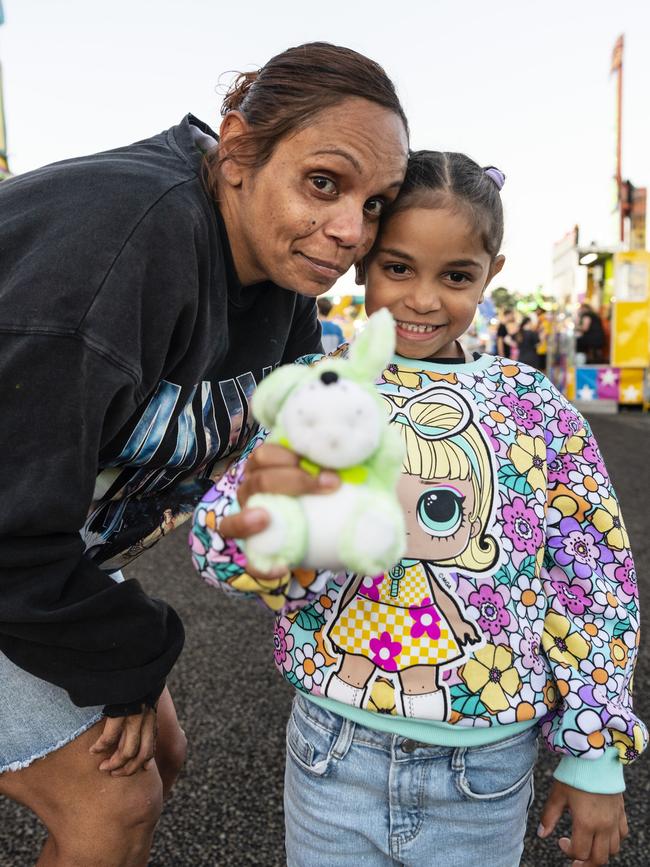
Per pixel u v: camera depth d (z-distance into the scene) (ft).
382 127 3.42
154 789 3.85
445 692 3.34
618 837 3.68
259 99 3.53
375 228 3.74
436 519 3.52
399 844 3.52
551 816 3.79
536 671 3.55
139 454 3.81
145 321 3.36
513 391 4.01
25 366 3.12
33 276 3.18
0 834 5.88
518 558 3.60
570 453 3.98
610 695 3.63
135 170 3.54
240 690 8.11
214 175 3.78
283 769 6.74
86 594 3.37
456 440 3.69
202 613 10.18
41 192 3.44
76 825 3.76
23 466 3.17
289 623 3.66
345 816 3.55
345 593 3.50
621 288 38.60
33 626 3.30
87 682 3.42
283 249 3.61
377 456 2.66
